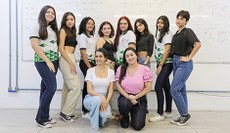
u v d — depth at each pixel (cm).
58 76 369
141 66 295
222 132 271
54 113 350
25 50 366
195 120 320
